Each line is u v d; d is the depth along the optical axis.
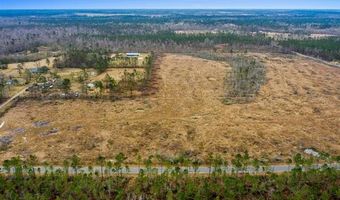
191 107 101.06
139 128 84.75
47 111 97.38
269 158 69.25
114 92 114.44
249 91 117.75
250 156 70.19
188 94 114.31
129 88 119.00
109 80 116.69
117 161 62.94
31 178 58.94
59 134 81.25
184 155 70.81
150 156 65.12
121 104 103.44
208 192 56.88
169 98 109.62
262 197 55.81
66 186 56.69
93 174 62.34
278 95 114.75
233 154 71.38
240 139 78.44
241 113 96.06
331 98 111.88
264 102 106.69
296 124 88.38
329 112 97.94
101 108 99.94
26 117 92.56
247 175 58.94
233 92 116.56
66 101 106.31
